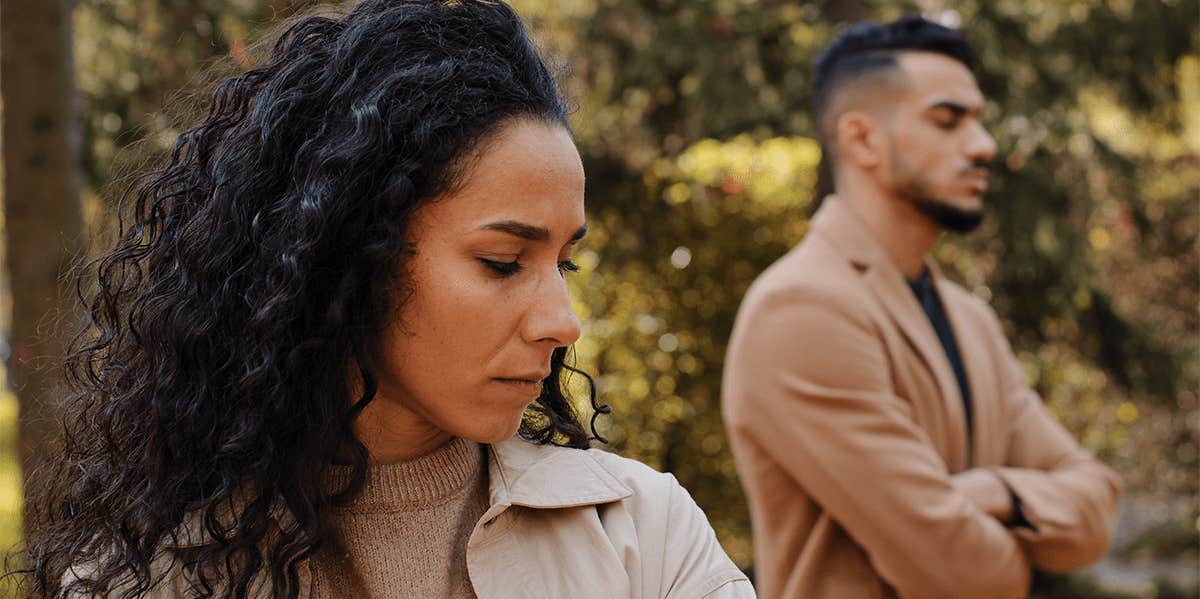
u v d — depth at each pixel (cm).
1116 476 220
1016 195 512
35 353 275
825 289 211
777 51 537
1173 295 627
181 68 410
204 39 408
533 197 97
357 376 104
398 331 99
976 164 219
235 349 104
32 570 117
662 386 528
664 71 537
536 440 112
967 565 201
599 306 512
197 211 110
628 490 107
